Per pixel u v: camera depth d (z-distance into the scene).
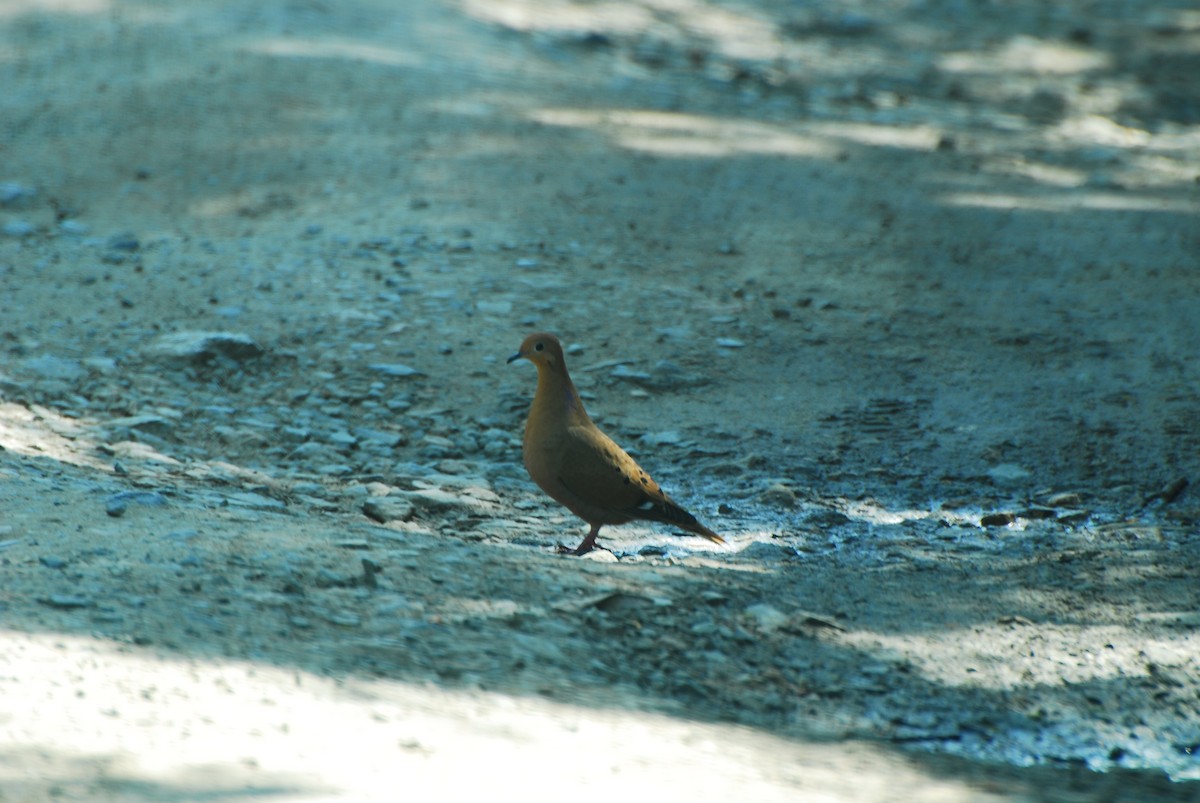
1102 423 13.70
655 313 16.11
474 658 7.30
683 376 14.57
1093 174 24.20
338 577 8.27
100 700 6.05
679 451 12.99
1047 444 13.31
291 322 15.21
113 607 7.27
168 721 5.91
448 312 15.70
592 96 25.97
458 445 12.97
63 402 12.94
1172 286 17.72
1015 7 41.81
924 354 15.41
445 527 10.72
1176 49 38.12
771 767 6.37
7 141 20.66
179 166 20.08
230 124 21.64
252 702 6.25
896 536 11.23
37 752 5.45
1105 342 15.79
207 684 6.39
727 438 13.32
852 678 7.90
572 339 15.30
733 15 37.44
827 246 18.80
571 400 9.79
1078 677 8.14
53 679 6.20
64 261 16.64
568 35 31.28
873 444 13.34
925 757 6.89
